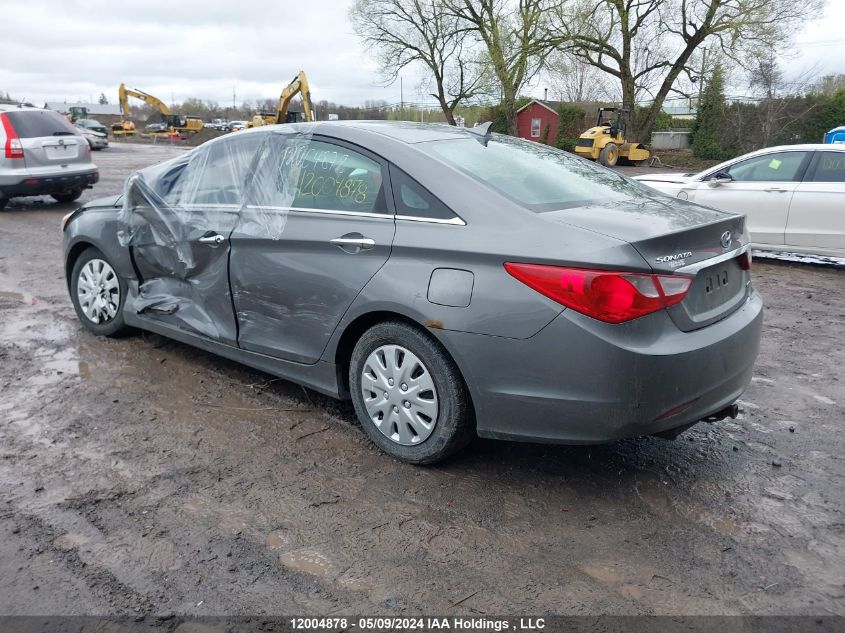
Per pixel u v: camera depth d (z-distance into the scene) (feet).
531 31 109.91
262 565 8.78
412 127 12.89
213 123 252.62
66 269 17.60
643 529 9.64
